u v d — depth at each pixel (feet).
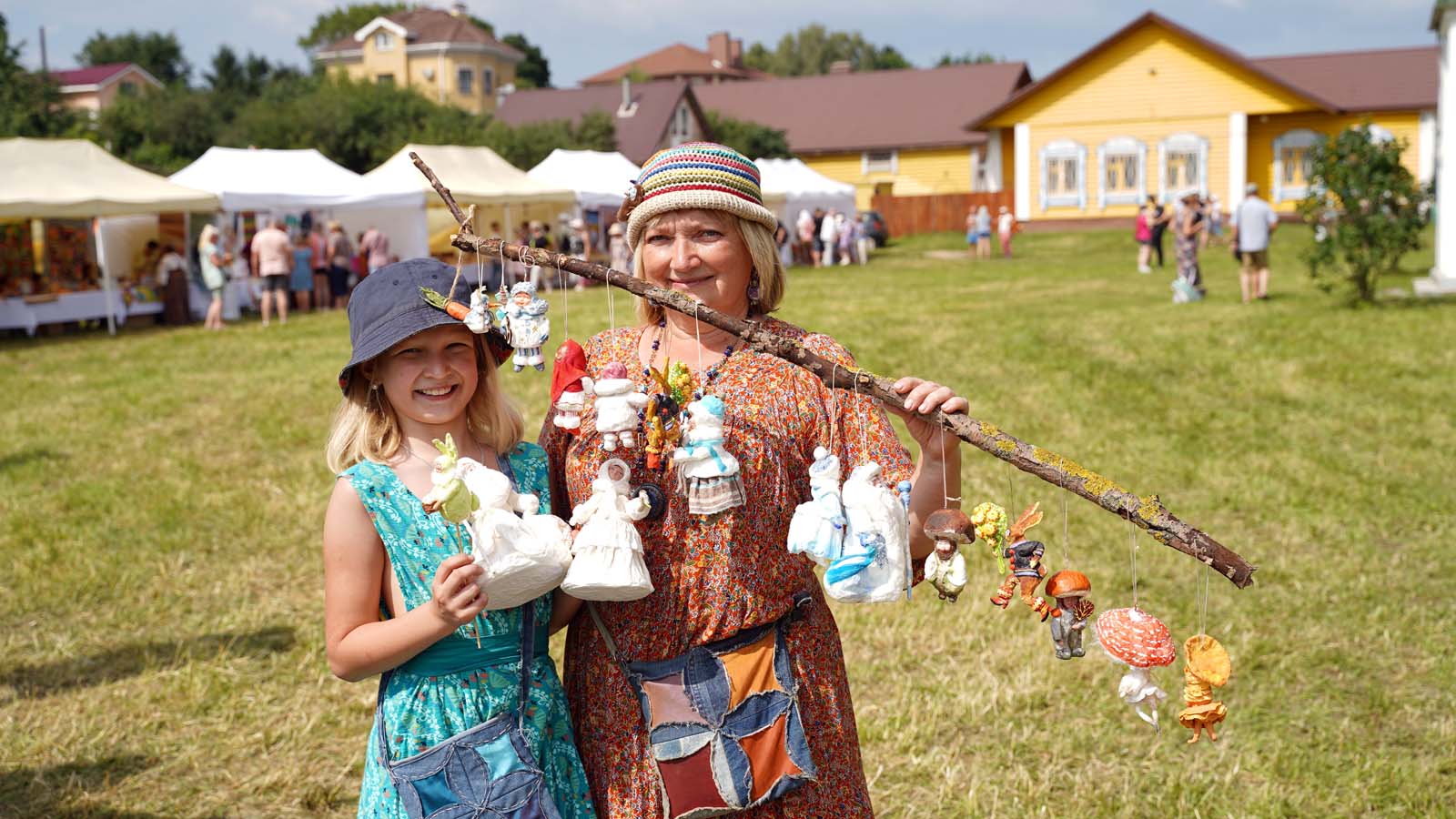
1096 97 132.57
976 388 33.04
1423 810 11.54
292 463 26.84
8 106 138.62
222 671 15.21
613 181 81.41
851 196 104.12
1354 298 49.34
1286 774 12.28
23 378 41.70
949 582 6.89
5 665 15.51
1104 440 26.40
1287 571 18.08
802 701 7.18
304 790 12.43
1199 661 6.57
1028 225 136.77
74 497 23.81
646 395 7.02
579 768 7.07
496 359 7.36
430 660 6.74
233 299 63.05
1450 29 54.39
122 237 61.98
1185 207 55.06
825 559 6.72
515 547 6.38
